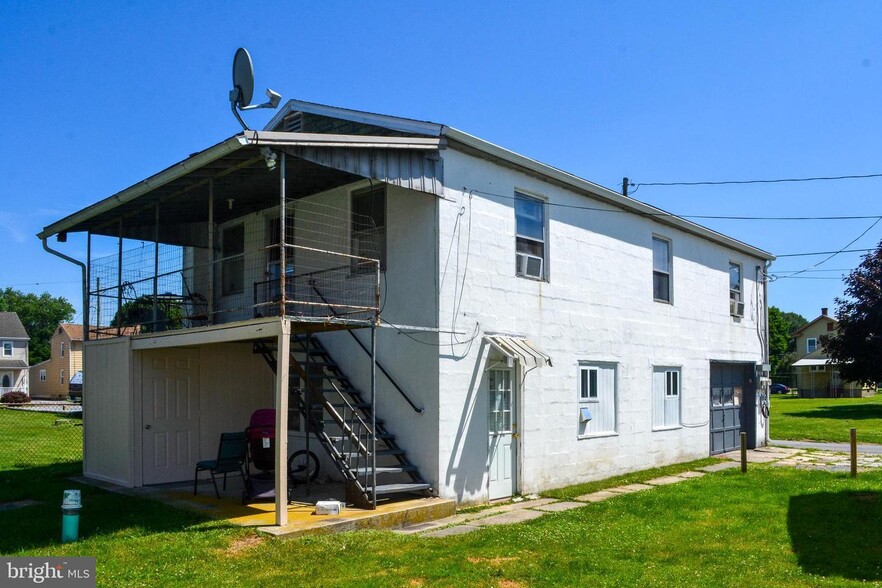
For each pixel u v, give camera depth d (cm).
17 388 5475
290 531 826
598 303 1402
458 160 1108
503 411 1169
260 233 1342
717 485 1276
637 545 823
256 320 927
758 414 2006
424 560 739
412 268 1091
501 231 1177
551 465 1251
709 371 1800
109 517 930
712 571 714
